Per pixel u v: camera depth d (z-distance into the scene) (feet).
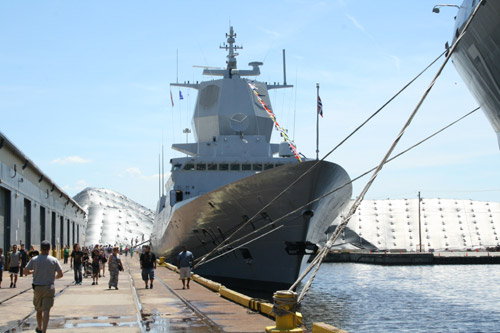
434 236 330.34
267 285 88.17
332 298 97.25
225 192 83.92
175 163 106.11
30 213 122.72
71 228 224.33
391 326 67.05
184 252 70.90
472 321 70.95
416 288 118.62
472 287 120.47
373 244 321.32
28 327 39.24
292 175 74.02
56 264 34.32
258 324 40.78
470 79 66.39
